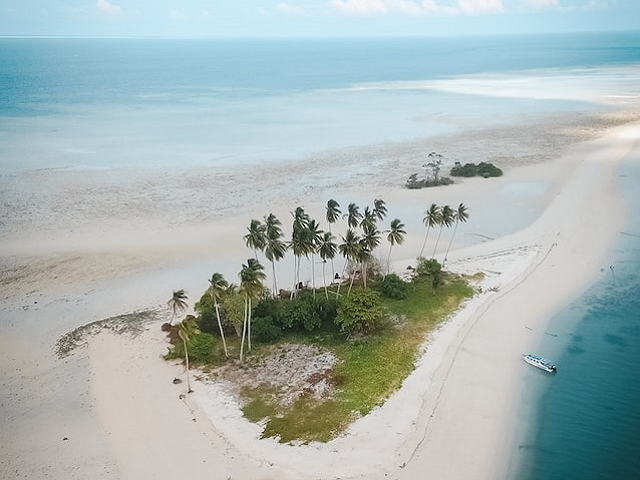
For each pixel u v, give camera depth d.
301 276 91.38
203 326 74.25
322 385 62.59
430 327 74.50
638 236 105.06
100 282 90.88
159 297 85.81
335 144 185.62
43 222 116.19
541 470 50.59
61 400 61.97
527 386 62.59
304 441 54.00
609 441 54.25
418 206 123.81
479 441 54.00
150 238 108.00
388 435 54.56
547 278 88.94
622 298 82.69
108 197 132.12
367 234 80.31
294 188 138.00
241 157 169.25
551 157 162.88
